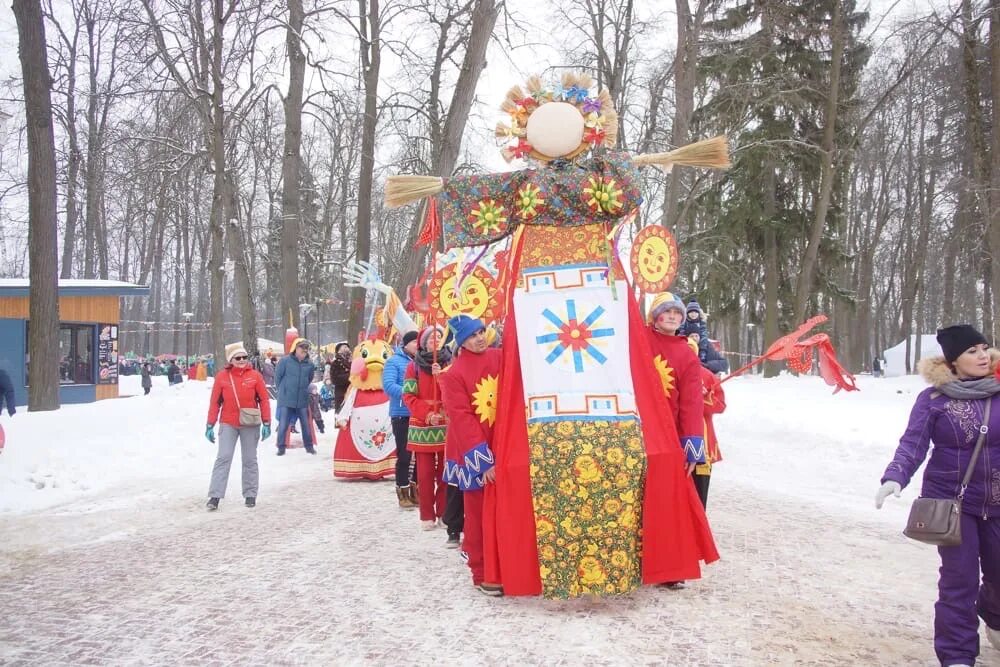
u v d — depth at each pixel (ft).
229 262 75.05
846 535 21.91
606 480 15.40
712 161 17.17
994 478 12.00
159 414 46.42
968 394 12.21
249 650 13.65
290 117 69.26
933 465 12.53
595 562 15.29
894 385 66.80
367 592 16.87
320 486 31.53
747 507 26.02
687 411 16.44
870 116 78.69
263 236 129.39
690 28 68.74
